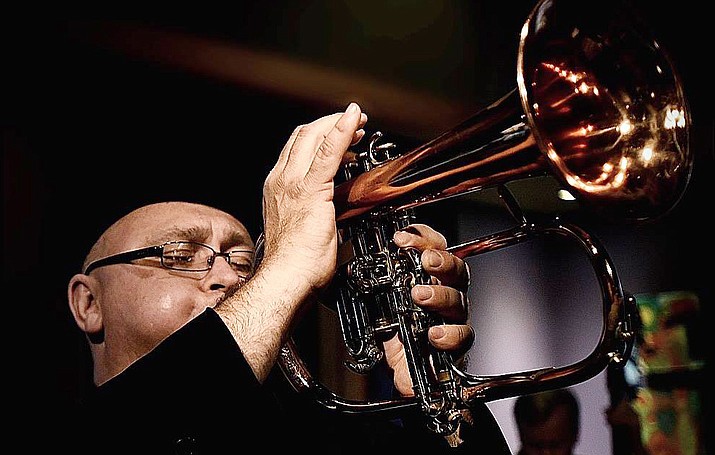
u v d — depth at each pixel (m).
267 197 1.18
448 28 2.93
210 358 1.06
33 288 2.25
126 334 1.51
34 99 2.57
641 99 1.12
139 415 1.06
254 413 1.06
